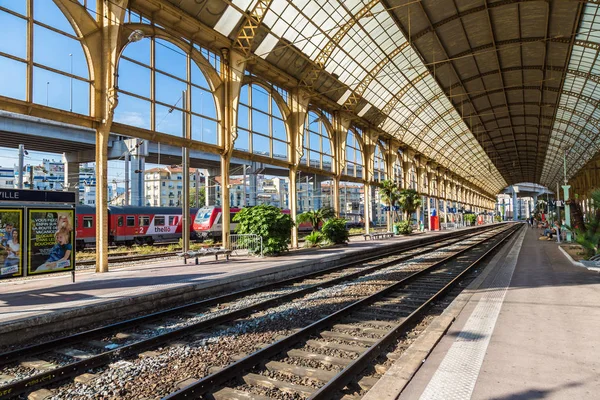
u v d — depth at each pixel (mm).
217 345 6629
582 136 50344
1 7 11336
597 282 10867
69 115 13133
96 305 8406
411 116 41094
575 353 5324
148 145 43438
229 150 19438
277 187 97438
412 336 6938
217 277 12055
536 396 4055
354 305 8812
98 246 13859
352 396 4625
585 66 30984
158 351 6402
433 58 31250
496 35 28578
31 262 9742
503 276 12297
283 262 15938
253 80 21625
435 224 53969
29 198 9820
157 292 9844
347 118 31156
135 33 13875
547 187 127312
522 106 45031
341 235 25484
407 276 14031
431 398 4059
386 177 42156
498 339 5953
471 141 60656
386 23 25156
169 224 35406
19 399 4738
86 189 78062
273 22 20359
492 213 144000
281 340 6133
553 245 25422
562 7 24141
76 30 13562
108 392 4867
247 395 4613
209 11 17406
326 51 23797
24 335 7180
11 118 31719
